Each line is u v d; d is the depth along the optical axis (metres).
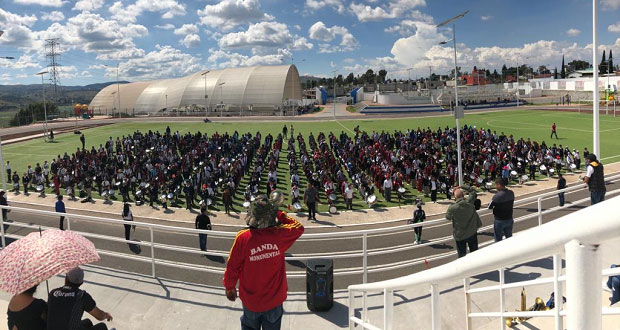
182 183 30.31
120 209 26.61
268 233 4.04
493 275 7.74
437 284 3.00
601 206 1.41
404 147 43.28
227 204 24.91
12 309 4.30
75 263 4.14
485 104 111.94
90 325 4.67
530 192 27.83
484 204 25.30
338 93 194.88
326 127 74.94
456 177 30.20
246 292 4.11
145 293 7.87
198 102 126.50
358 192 29.06
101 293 7.87
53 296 4.40
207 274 13.48
